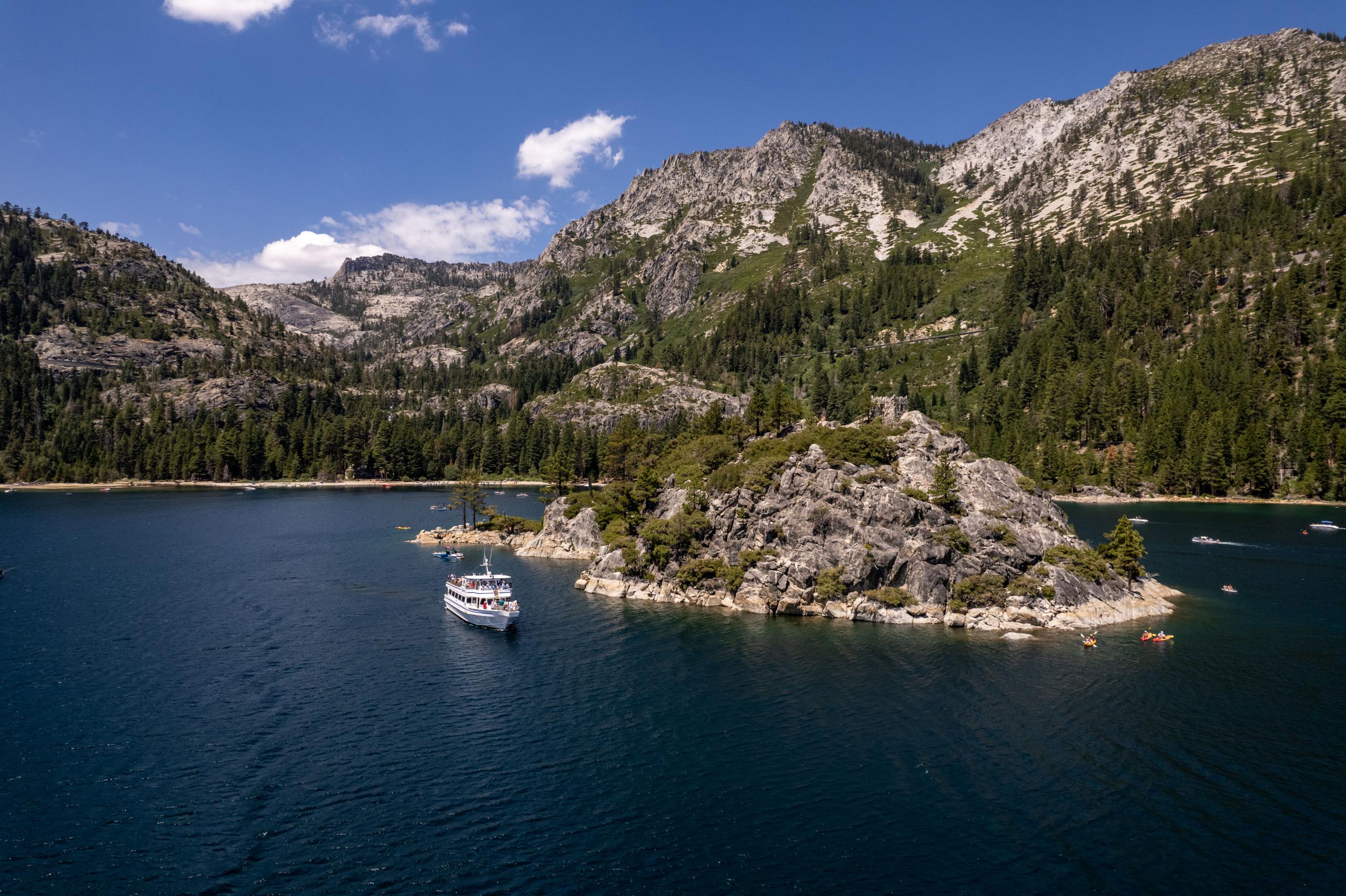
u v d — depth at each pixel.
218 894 39.38
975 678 73.62
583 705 66.88
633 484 143.25
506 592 97.69
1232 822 47.12
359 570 129.88
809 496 105.19
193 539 162.88
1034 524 107.00
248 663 77.38
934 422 128.00
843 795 50.81
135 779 51.84
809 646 84.62
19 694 67.12
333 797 49.97
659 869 42.25
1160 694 69.25
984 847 44.66
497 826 46.72
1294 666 77.06
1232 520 192.75
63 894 39.16
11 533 166.12
